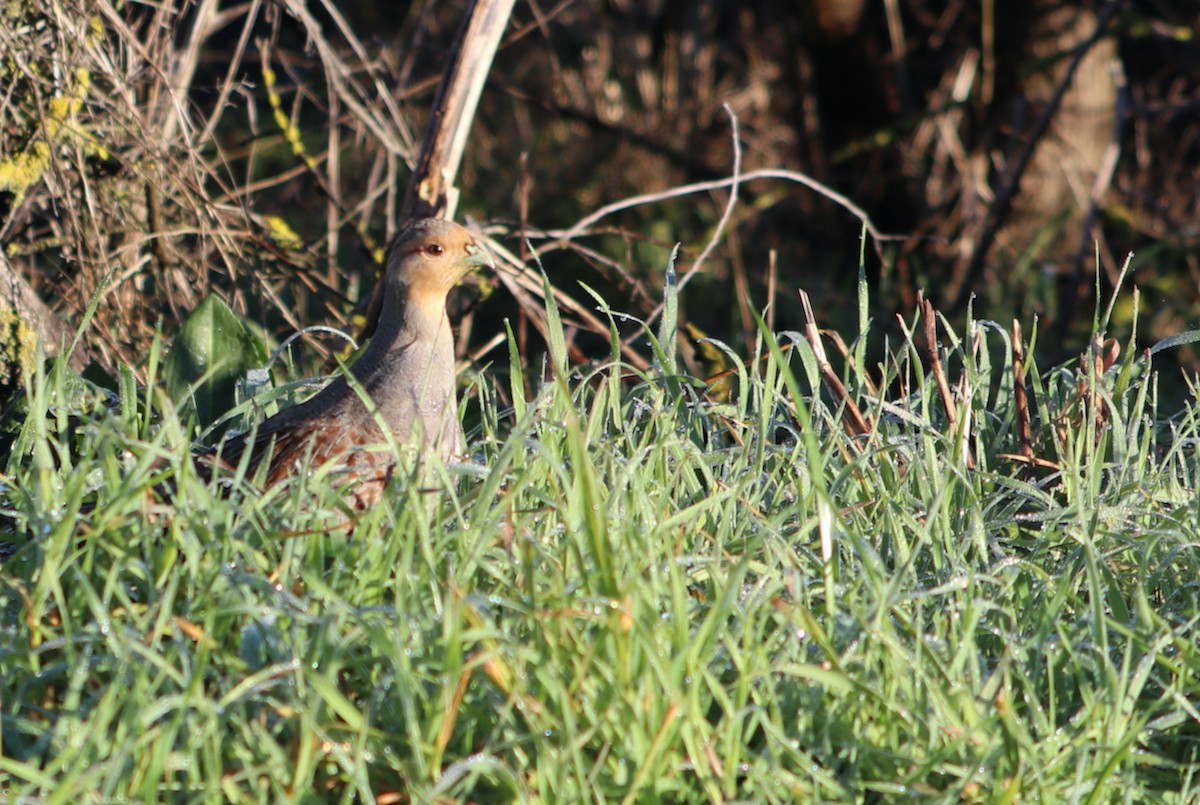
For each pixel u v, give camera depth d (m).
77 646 5.97
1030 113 21.58
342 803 5.30
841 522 6.10
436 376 8.05
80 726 5.32
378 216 18.09
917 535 7.15
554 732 5.45
